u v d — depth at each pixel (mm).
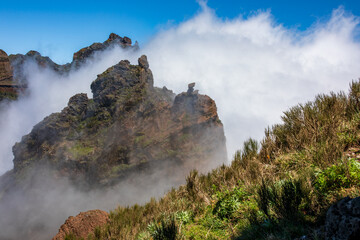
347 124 5707
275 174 5199
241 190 5121
